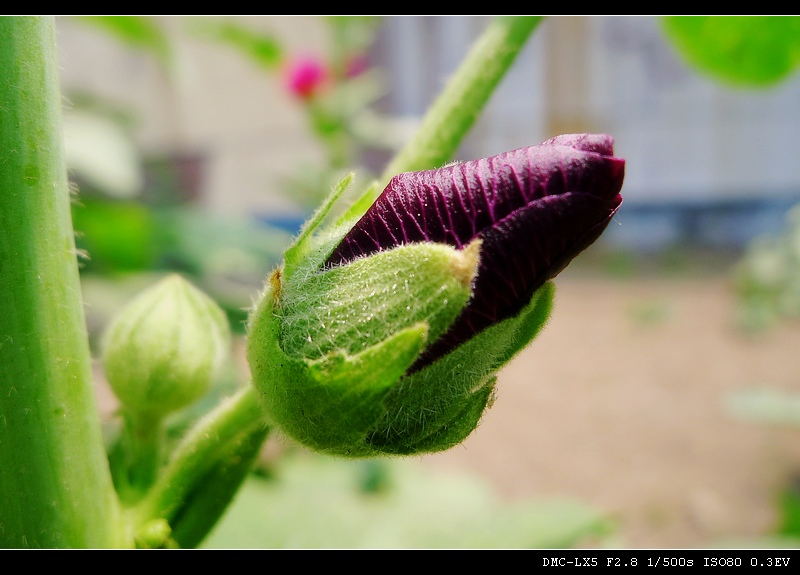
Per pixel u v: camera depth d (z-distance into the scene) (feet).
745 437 1.97
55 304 0.30
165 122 3.24
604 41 4.09
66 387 0.31
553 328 2.93
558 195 0.30
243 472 0.36
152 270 1.42
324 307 0.31
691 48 0.71
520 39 0.40
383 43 3.49
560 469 1.83
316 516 0.79
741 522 1.57
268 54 1.41
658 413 2.14
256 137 3.45
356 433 0.30
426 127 0.40
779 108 4.27
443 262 0.30
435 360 0.31
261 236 1.61
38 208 0.30
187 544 0.36
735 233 4.38
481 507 1.04
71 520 0.32
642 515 1.62
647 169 4.38
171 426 0.50
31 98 0.30
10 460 0.30
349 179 0.32
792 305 2.81
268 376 0.31
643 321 2.93
